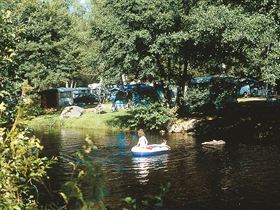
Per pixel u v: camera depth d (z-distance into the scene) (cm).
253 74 3388
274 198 1653
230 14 2942
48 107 6744
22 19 5759
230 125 3691
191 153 2756
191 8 3562
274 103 4478
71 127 4819
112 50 3875
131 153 2861
